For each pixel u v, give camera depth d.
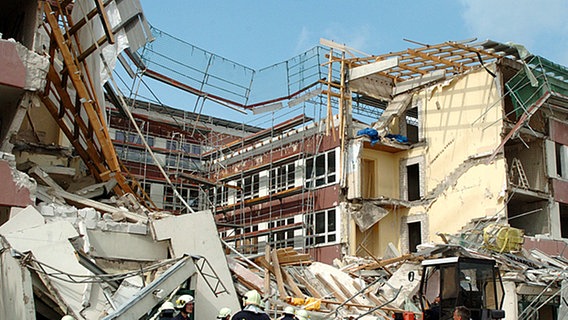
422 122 28.66
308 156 29.97
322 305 16.50
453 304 13.34
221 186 33.06
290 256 19.64
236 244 33.81
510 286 20.17
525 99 25.19
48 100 18.06
